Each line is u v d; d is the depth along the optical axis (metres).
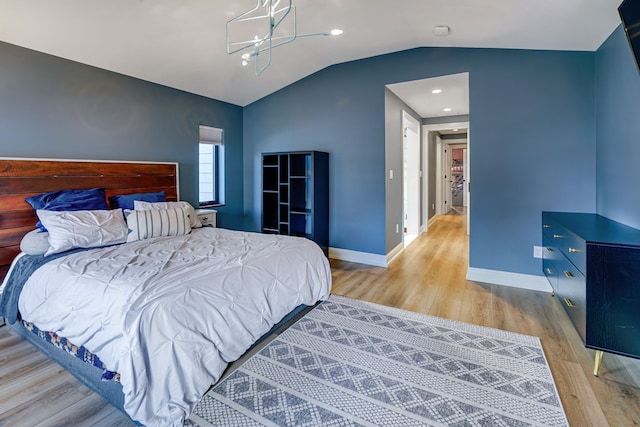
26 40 2.81
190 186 4.44
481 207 3.52
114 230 2.86
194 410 1.62
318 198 4.33
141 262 2.17
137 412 1.46
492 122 3.41
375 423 1.54
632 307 1.76
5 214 2.73
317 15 2.97
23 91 2.89
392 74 3.98
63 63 3.15
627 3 1.81
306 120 4.68
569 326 2.51
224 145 4.95
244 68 4.05
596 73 2.94
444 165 9.52
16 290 2.28
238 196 5.25
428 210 7.20
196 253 2.42
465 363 2.03
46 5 2.42
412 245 5.43
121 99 3.62
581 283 1.94
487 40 3.19
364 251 4.38
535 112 3.22
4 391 1.80
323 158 4.43
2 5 2.38
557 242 2.59
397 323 2.57
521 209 3.33
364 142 4.26
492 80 3.39
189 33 3.08
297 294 2.46
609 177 2.68
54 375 1.94
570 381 1.84
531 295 3.16
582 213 3.07
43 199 2.87
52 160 3.01
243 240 2.89
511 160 3.34
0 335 2.41
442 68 3.65
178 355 1.58
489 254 3.52
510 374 1.91
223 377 1.88
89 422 1.58
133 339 1.50
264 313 2.10
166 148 4.11
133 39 3.04
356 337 2.35
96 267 2.07
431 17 2.88
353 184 4.39
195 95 4.48
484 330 2.45
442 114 5.93
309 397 1.72
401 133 4.83
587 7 2.21
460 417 1.57
